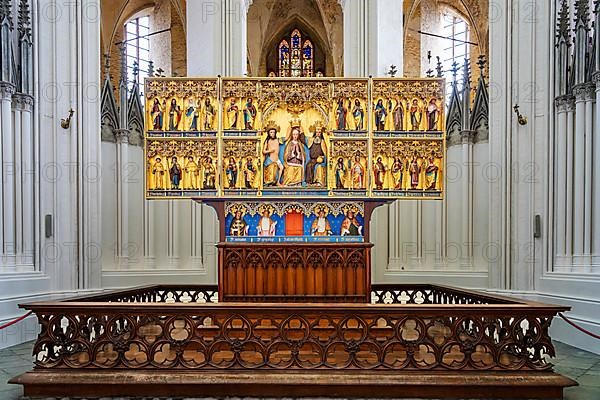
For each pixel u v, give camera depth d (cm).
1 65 1073
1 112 1072
